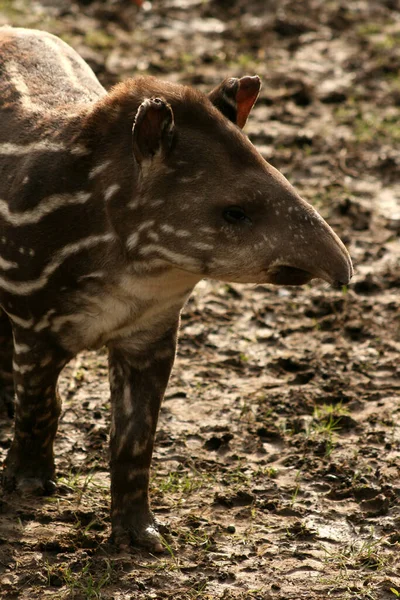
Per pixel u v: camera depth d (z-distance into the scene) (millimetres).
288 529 8930
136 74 18688
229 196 7633
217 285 13188
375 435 10297
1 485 9375
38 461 9344
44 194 8109
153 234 7809
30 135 8453
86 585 8102
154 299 8195
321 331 12289
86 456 9945
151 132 7617
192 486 9516
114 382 8703
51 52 9469
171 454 10000
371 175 15891
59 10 21219
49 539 8609
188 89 7898
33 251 8164
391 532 8938
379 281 13250
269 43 20672
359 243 14055
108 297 8195
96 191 7988
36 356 8609
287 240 7562
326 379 11336
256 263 7664
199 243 7727
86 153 8055
